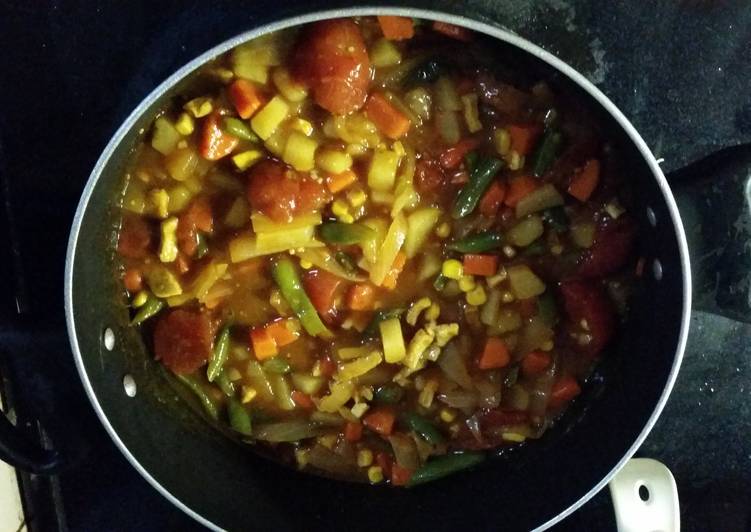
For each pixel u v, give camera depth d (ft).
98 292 1.15
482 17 1.23
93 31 1.24
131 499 1.42
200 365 1.25
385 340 1.24
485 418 1.30
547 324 1.24
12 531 1.36
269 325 1.24
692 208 1.23
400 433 1.31
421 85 1.12
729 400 1.42
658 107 1.29
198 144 1.11
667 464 1.44
